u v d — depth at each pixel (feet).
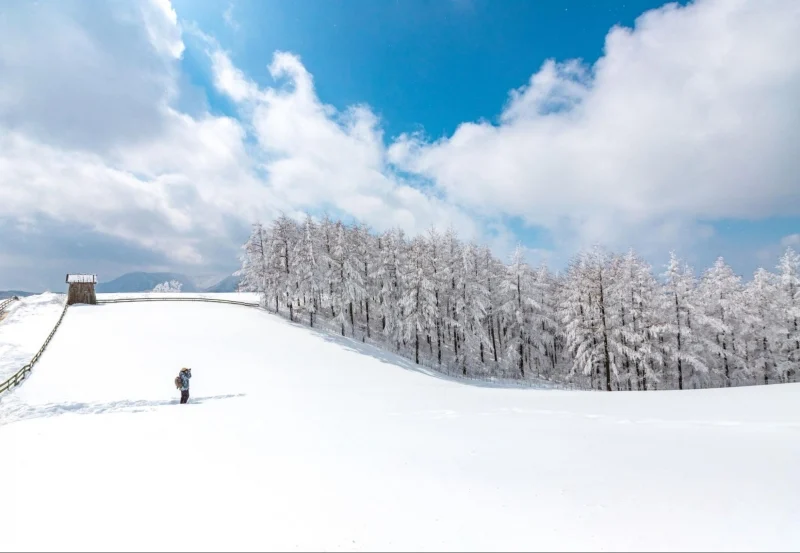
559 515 19.40
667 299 121.80
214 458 29.19
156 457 29.55
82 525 18.52
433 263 147.74
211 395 70.79
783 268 132.26
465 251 151.02
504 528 18.04
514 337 152.35
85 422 43.19
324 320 165.99
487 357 161.68
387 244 163.63
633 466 26.63
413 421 43.45
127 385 74.33
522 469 26.40
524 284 151.84
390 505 20.65
